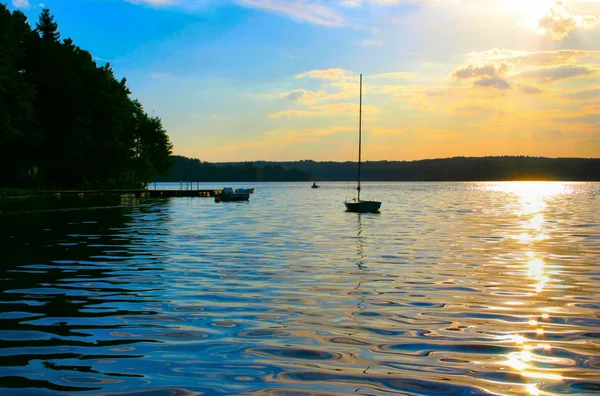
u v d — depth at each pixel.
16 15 83.31
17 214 51.38
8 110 66.69
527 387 8.54
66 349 10.38
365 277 18.70
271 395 8.16
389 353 10.21
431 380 8.81
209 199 100.50
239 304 14.37
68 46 95.44
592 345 10.85
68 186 94.25
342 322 12.53
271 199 109.00
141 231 36.59
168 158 124.69
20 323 12.29
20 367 9.36
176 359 9.80
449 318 12.98
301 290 16.33
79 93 84.12
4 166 84.69
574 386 8.59
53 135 80.88
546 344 10.88
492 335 11.52
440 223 45.28
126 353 10.14
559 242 30.66
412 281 18.00
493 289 16.69
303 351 10.30
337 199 108.81
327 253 25.30
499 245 28.98
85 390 8.34
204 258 23.38
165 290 16.23
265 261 22.55
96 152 92.19
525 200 100.94
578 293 16.14
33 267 20.64
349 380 8.79
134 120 115.25
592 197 117.44
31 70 80.50
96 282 17.53
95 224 41.84
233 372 9.14
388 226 42.09
